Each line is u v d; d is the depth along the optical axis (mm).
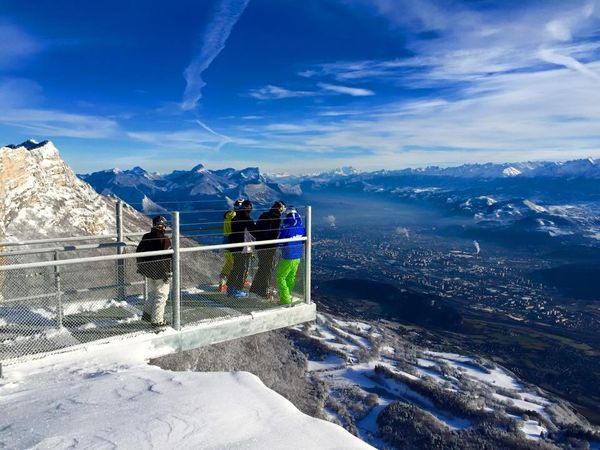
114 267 10859
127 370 6348
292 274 10266
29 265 6500
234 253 9883
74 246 9227
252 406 5008
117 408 4781
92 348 7141
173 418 4520
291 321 9891
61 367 6480
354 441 4410
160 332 7926
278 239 9922
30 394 5305
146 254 7773
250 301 10180
